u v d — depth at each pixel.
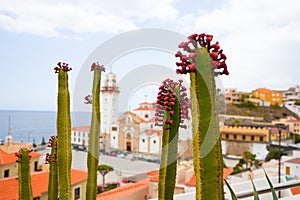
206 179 0.65
